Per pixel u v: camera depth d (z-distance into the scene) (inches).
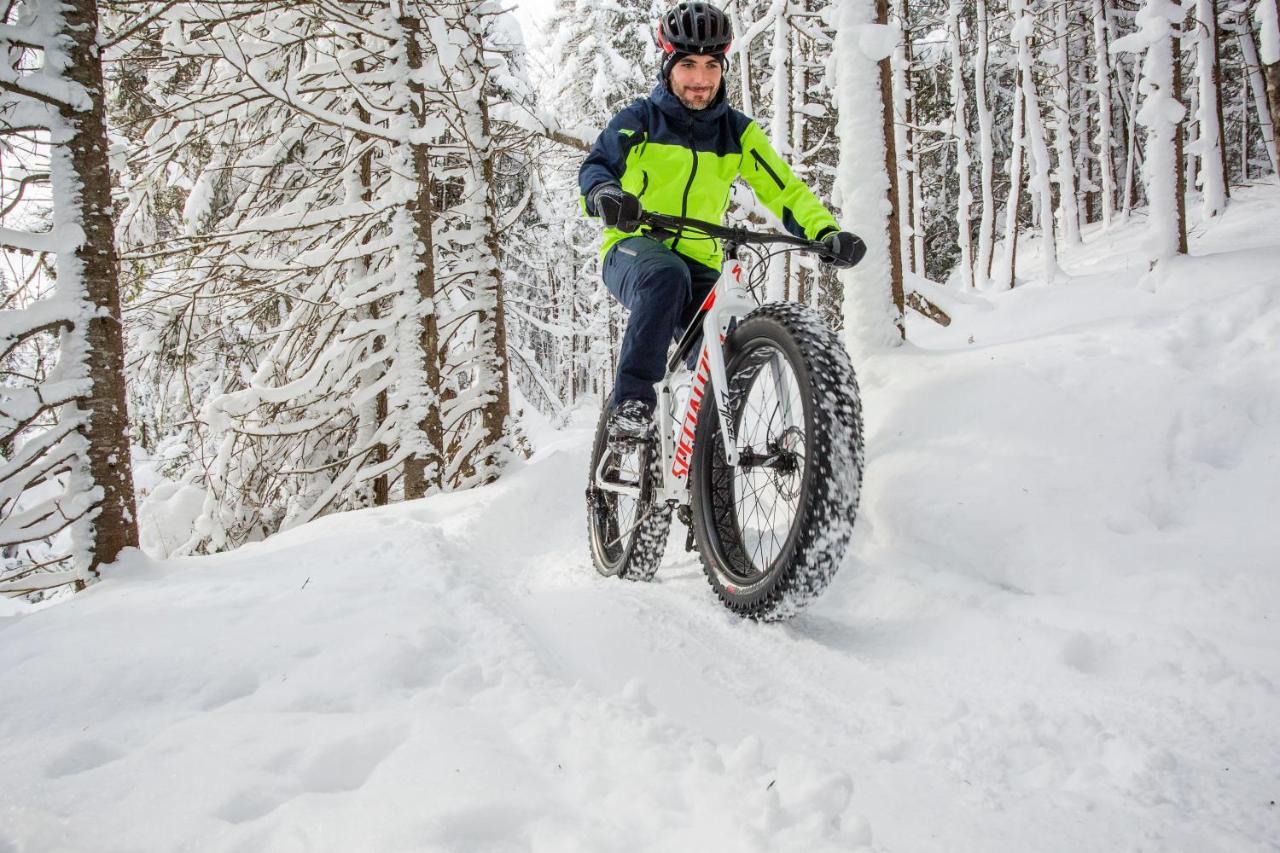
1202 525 99.0
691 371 114.3
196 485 290.0
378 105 232.5
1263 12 323.9
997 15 617.9
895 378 144.3
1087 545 98.2
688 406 106.7
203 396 312.7
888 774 58.0
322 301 256.5
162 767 54.4
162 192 276.4
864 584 102.7
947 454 120.0
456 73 246.1
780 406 96.3
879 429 132.5
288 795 52.0
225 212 275.1
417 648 78.3
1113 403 119.3
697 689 76.2
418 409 235.5
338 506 291.4
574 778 53.2
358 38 226.2
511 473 231.9
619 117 106.3
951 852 46.3
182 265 245.3
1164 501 104.0
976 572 103.3
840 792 48.6
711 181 109.1
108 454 130.0
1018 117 493.4
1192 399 115.2
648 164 107.4
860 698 73.3
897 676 77.1
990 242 538.0
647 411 109.2
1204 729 60.9
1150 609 87.0
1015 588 99.0
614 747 56.6
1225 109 694.5
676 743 57.9
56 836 46.4
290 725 60.6
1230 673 68.6
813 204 104.8
